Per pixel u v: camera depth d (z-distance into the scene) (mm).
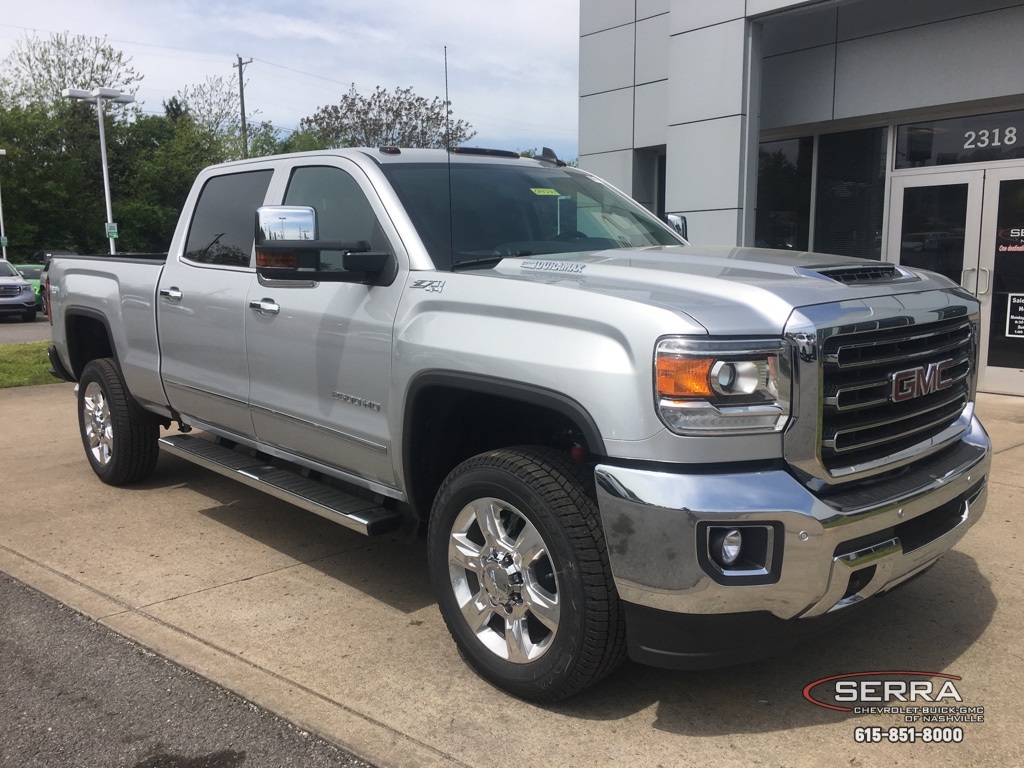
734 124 9172
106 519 5238
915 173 9047
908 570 2951
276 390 4199
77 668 3385
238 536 4914
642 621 2707
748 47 9016
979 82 8188
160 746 2861
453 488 3209
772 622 2664
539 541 2918
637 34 10914
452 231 3689
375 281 3600
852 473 2742
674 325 2594
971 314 3391
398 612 3879
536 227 4012
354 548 4719
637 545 2617
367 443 3682
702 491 2545
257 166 4617
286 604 3963
